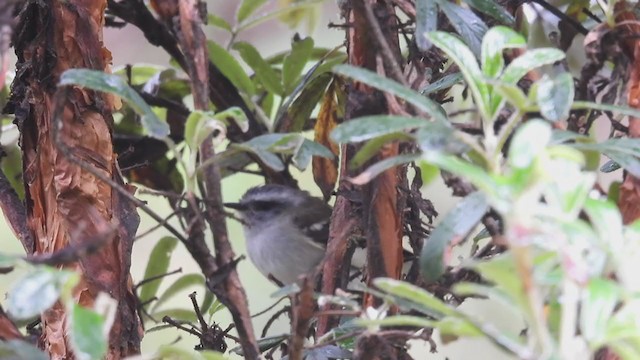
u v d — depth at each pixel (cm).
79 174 484
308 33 798
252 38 1039
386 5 532
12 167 687
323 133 689
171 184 754
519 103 374
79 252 356
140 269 966
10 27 397
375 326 424
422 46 466
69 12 495
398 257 511
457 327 332
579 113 572
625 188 506
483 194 367
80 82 393
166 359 403
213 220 436
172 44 672
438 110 418
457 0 579
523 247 287
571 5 664
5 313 448
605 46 542
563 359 290
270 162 423
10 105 512
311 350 468
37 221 496
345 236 530
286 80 720
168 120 739
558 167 313
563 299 310
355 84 521
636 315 293
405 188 537
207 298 655
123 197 500
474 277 528
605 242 309
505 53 555
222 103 724
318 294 488
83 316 300
